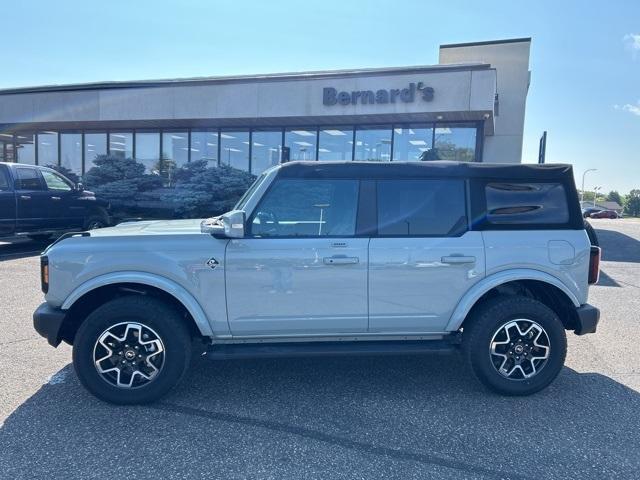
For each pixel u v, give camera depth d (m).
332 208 3.90
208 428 3.37
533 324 3.89
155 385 3.68
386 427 3.40
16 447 3.09
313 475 2.82
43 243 12.81
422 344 3.96
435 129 15.33
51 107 17.16
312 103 14.80
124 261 3.69
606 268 10.45
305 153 16.45
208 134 17.44
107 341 3.66
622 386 4.16
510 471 2.88
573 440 3.24
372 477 2.81
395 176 3.93
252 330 3.82
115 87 16.47
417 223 3.91
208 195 16.28
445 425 3.44
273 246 3.76
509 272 3.89
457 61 19.80
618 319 6.30
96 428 3.35
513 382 3.89
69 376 4.23
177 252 3.72
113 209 17.19
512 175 3.99
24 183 10.59
